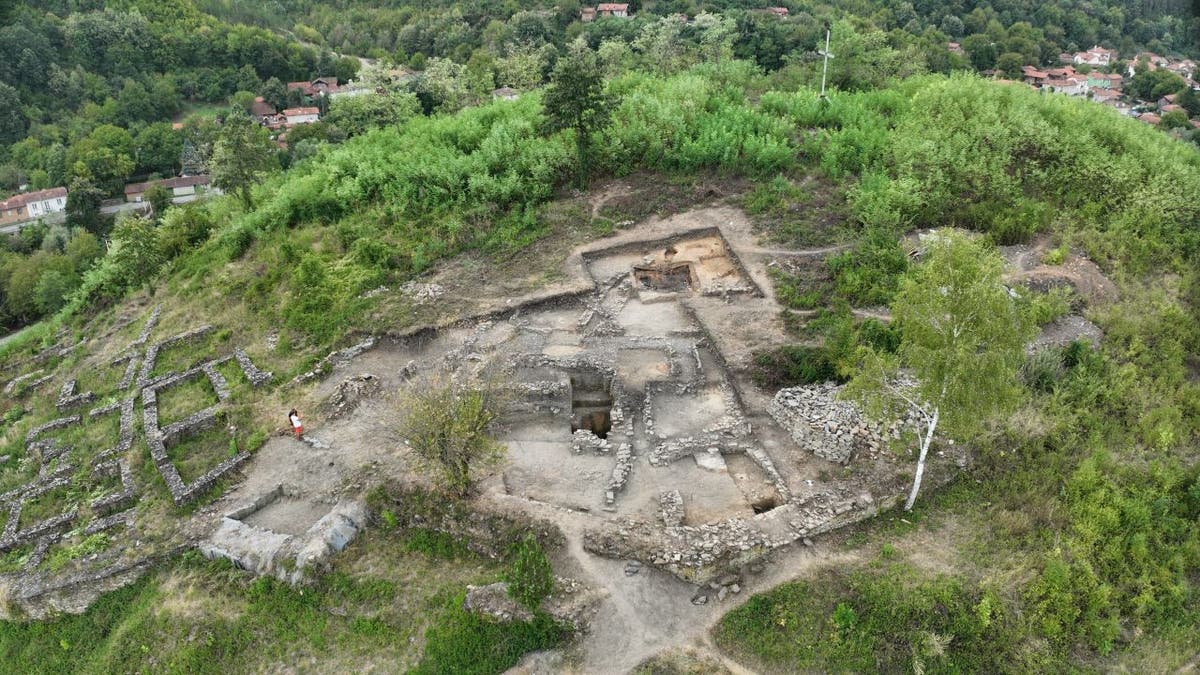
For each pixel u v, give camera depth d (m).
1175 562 21.75
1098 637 20.17
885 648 20.11
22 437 33.69
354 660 20.86
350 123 66.31
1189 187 37.69
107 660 22.33
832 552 22.34
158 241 49.00
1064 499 23.25
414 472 25.53
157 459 28.44
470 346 32.09
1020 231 36.19
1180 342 30.14
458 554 23.39
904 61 60.72
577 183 43.97
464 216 41.28
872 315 31.61
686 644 20.39
